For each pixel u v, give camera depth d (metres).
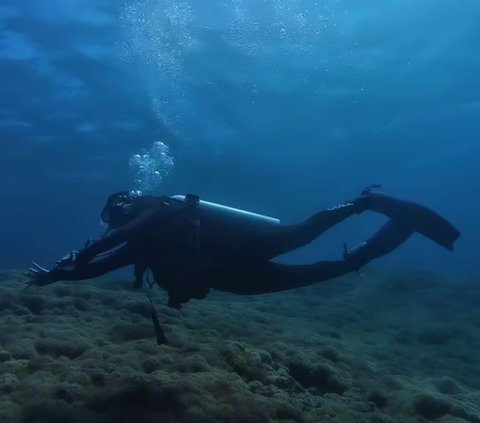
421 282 12.50
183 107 24.20
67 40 17.59
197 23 17.45
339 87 23.98
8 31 16.80
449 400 4.96
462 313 10.03
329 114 27.69
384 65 22.09
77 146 28.88
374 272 13.46
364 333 8.31
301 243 4.16
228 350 4.96
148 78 20.81
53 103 22.84
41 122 25.19
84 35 17.41
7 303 6.85
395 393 5.13
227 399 3.93
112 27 17.05
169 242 3.73
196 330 6.46
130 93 22.20
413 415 4.77
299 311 9.54
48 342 5.16
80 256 3.60
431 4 18.06
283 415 3.94
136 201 3.89
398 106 27.80
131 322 6.69
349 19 18.47
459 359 7.32
